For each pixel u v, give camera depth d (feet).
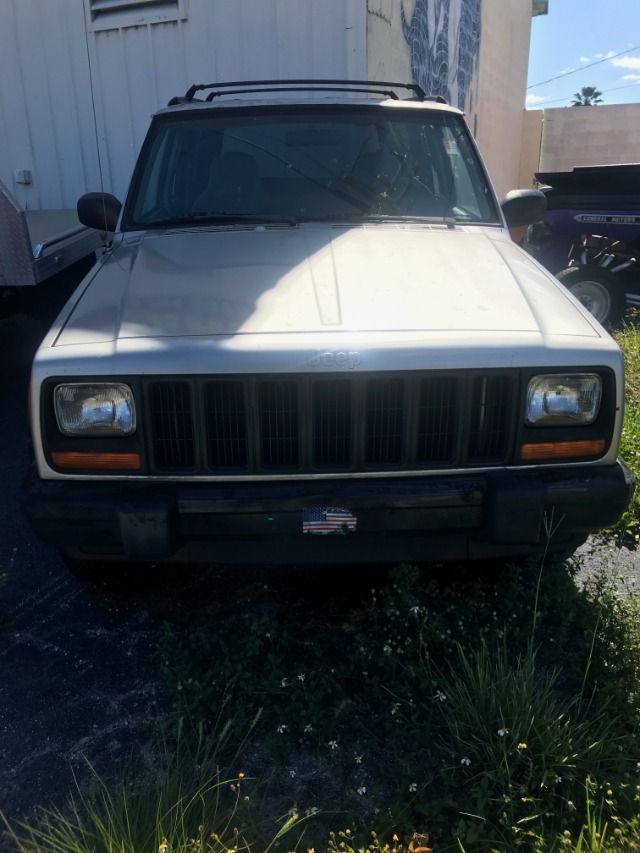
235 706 7.34
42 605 9.40
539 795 6.27
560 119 53.62
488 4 36.88
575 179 23.45
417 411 7.64
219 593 9.57
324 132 12.00
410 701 7.16
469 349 7.54
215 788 6.43
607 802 6.00
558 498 7.79
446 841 5.99
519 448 7.83
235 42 19.38
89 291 8.92
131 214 11.47
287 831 6.03
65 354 7.57
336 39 18.49
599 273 22.02
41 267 13.29
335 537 8.09
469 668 7.11
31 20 21.09
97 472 7.76
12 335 20.49
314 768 6.81
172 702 7.52
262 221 10.94
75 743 7.14
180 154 11.91
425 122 12.26
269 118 12.13
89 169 22.09
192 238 10.42
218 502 7.59
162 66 20.34
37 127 22.12
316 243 9.93
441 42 28.07
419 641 7.84
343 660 8.14
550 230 24.18
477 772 6.54
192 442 7.67
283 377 7.43
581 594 8.66
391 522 7.77
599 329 8.26
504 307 8.30
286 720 7.18
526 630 8.25
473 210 11.57
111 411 7.54
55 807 6.37
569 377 7.72
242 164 11.64
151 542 7.55
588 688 7.59
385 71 20.65
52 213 19.07
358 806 6.39
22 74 21.70
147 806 6.04
